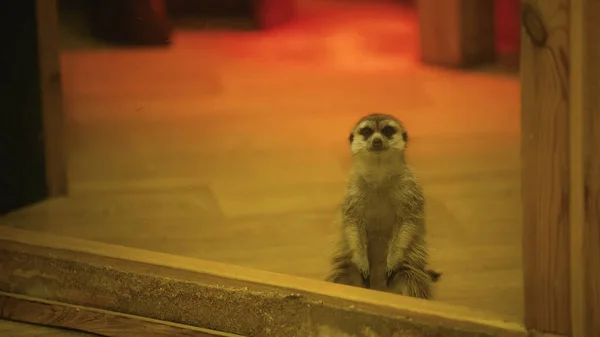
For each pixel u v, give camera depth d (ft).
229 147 19.75
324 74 25.41
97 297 11.48
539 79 9.34
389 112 21.94
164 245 14.65
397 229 12.34
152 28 28.27
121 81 24.73
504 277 13.43
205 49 28.19
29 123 16.16
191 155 19.25
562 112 9.30
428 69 25.75
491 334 9.98
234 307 10.83
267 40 29.32
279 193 17.10
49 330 11.63
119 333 11.32
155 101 23.11
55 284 11.68
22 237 12.20
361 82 24.56
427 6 25.73
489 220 15.72
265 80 24.91
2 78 15.44
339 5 34.22
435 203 16.51
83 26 29.25
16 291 11.91
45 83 16.22
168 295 11.11
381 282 13.00
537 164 9.56
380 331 10.28
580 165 9.27
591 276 9.48
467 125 20.92
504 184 17.40
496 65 25.86
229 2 32.19
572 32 9.06
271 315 10.69
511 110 21.98
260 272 11.27
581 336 9.62
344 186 17.38
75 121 21.45
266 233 15.19
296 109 22.38
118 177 17.95
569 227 9.55
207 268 11.28
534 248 9.77
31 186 16.42
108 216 15.94
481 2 25.53
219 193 17.12
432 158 18.81
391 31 29.99
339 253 12.60
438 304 10.59
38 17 15.84
